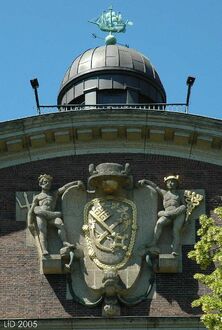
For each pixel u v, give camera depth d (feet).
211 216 160.15
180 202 160.56
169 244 158.10
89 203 160.15
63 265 156.76
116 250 157.38
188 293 155.84
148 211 159.84
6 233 159.84
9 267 157.89
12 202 161.89
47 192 160.97
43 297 156.25
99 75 194.08
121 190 160.76
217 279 138.10
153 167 163.63
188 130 163.94
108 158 164.35
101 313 154.92
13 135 163.94
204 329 152.25
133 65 194.80
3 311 155.22
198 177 163.02
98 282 156.04
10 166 164.04
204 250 142.10
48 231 158.92
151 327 152.87
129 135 164.66
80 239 158.71
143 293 155.94
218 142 164.04
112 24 208.44
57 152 164.96
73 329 153.17
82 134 164.55
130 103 190.90
